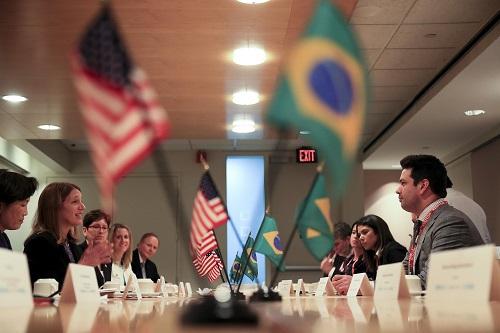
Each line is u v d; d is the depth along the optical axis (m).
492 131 7.74
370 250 4.00
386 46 5.48
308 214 1.65
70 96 5.52
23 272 1.36
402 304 1.17
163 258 9.62
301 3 3.49
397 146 8.70
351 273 4.31
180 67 4.60
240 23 3.81
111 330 0.60
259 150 10.02
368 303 1.31
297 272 9.60
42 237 2.85
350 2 3.17
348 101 0.55
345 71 0.56
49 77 4.95
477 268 1.21
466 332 0.48
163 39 4.07
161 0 3.49
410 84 6.54
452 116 7.12
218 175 9.92
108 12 0.63
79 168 9.88
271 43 4.12
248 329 0.56
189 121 6.20
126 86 0.61
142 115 0.61
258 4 3.54
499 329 0.50
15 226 2.67
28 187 2.69
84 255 2.35
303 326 0.60
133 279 2.56
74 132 7.11
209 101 5.49
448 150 8.94
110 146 0.60
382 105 7.34
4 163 8.98
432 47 5.50
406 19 4.92
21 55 4.38
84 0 3.43
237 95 5.31
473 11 4.77
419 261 2.58
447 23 5.00
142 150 0.60
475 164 8.58
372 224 3.98
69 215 3.06
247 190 9.91
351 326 0.60
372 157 9.44
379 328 0.56
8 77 4.95
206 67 4.60
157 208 9.74
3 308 1.20
